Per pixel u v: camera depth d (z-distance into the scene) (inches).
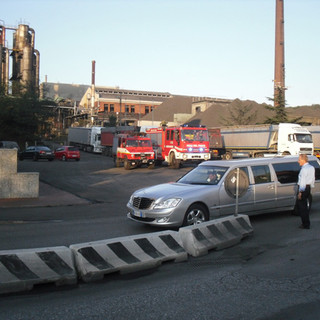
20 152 1761.8
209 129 1614.2
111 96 4069.9
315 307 191.2
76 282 227.1
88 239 336.2
